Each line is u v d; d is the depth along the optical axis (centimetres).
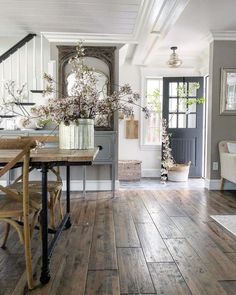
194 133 587
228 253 221
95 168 451
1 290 172
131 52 549
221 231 269
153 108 616
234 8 350
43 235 181
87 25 397
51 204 263
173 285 175
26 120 326
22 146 166
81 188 452
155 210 339
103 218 309
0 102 459
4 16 367
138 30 408
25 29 417
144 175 618
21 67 500
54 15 365
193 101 575
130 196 411
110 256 216
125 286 174
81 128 222
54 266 200
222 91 450
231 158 409
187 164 573
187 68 605
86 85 221
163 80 583
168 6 325
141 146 618
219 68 448
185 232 267
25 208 171
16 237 256
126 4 331
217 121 454
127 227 280
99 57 436
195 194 424
